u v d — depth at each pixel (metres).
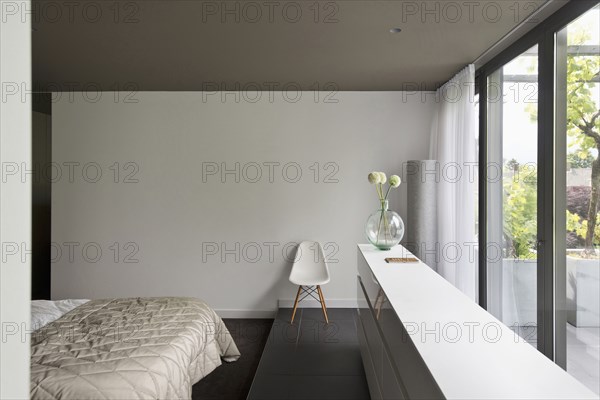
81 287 5.13
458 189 4.10
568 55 2.63
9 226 0.40
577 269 2.54
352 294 5.12
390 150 5.09
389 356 1.90
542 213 2.90
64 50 3.55
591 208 2.40
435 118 4.94
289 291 5.13
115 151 5.11
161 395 2.23
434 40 3.30
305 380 3.25
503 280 3.60
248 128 5.11
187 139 5.11
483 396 1.00
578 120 2.53
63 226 5.12
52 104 5.09
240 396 3.09
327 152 5.12
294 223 5.13
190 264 5.14
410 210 4.78
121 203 5.12
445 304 1.78
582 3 2.48
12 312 0.40
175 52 3.61
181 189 5.13
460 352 1.26
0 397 0.39
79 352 2.34
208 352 3.15
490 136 3.86
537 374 1.12
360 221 5.12
